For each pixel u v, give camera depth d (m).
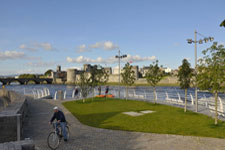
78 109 17.47
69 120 12.74
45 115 14.61
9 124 7.97
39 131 10.01
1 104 26.05
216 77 10.30
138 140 8.36
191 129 10.00
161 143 7.92
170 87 108.00
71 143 8.02
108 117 13.49
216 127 10.29
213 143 7.83
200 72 11.56
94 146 7.64
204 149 7.18
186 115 13.84
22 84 193.12
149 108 17.56
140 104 20.55
